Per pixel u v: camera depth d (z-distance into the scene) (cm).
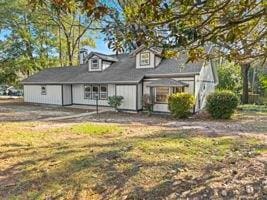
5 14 2998
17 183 487
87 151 688
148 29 300
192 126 1247
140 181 491
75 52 3434
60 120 1477
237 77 2880
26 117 1611
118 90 2031
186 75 1792
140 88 1952
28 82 2681
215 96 1562
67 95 2444
